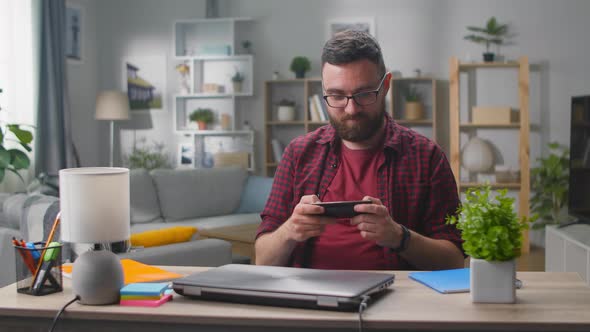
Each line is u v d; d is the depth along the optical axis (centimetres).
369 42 182
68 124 606
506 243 134
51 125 587
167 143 695
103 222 150
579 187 465
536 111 606
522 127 584
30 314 139
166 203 536
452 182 205
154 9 693
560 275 165
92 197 150
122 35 702
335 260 197
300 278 146
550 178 577
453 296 143
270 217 209
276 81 645
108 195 151
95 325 137
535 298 141
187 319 131
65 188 151
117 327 136
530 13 605
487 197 140
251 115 677
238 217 551
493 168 619
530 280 159
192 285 142
